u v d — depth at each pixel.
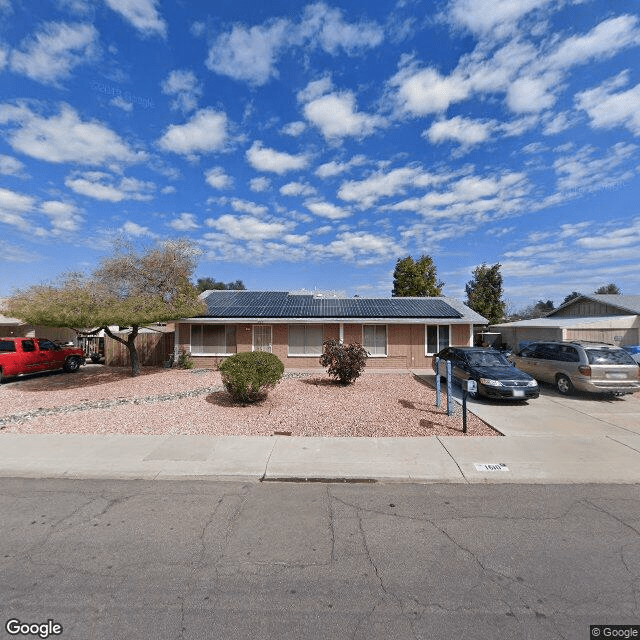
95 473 5.73
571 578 3.31
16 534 4.02
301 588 3.17
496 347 31.73
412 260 35.44
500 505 4.75
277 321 18.80
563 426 8.30
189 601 3.00
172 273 18.77
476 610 2.92
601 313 26.12
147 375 16.06
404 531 4.11
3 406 10.61
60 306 12.56
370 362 19.25
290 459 6.24
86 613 2.86
